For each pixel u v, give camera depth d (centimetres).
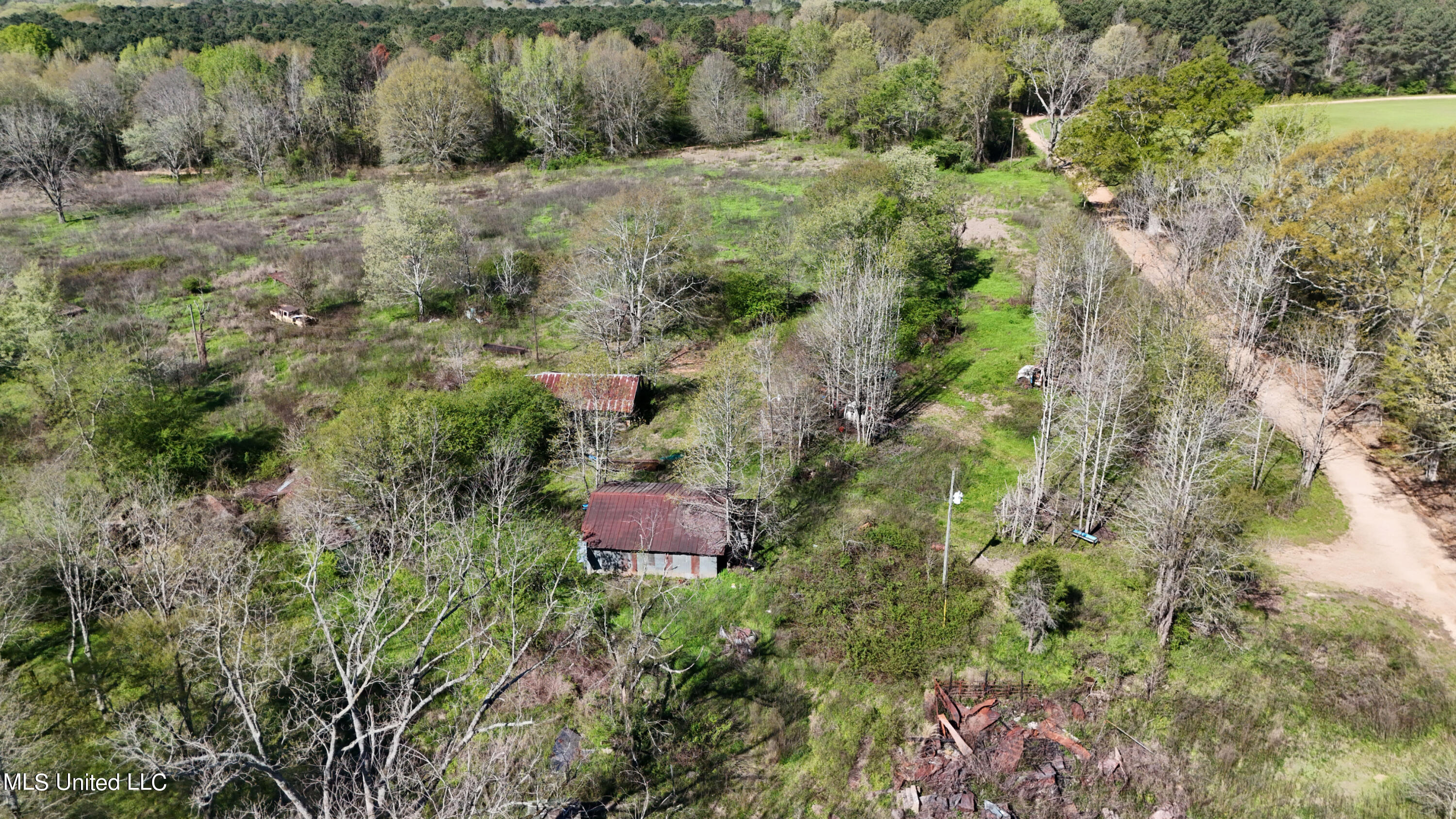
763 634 3647
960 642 3516
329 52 12444
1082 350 4822
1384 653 3350
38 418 5088
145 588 3522
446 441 4288
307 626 3612
